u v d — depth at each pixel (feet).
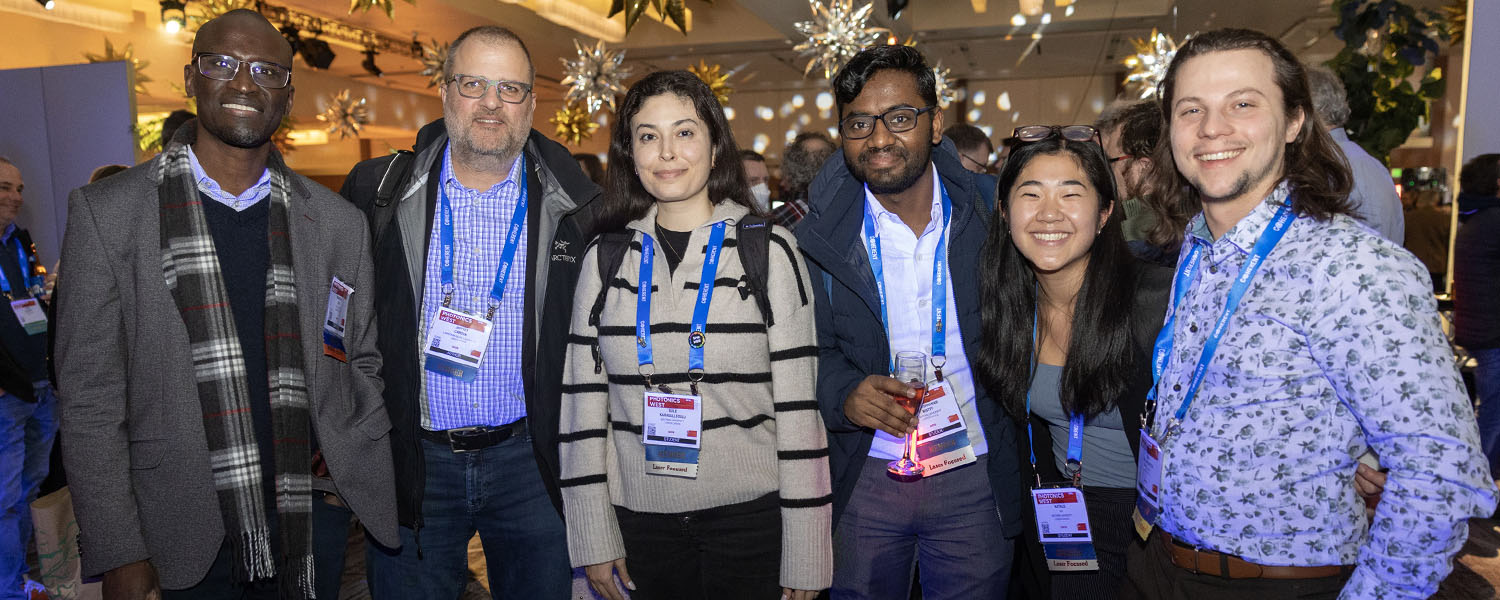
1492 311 11.15
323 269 5.91
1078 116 45.03
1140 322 5.37
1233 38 4.33
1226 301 4.35
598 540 5.81
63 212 15.49
